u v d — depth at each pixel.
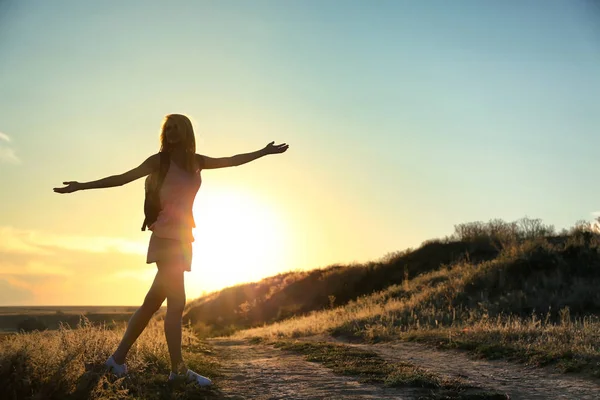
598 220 29.27
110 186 5.49
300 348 13.16
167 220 5.79
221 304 49.25
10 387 4.83
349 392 6.73
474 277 24.86
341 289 41.16
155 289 5.83
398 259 41.16
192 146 5.85
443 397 6.40
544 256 25.19
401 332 17.36
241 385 7.17
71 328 7.12
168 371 7.30
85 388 5.11
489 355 11.25
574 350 10.39
